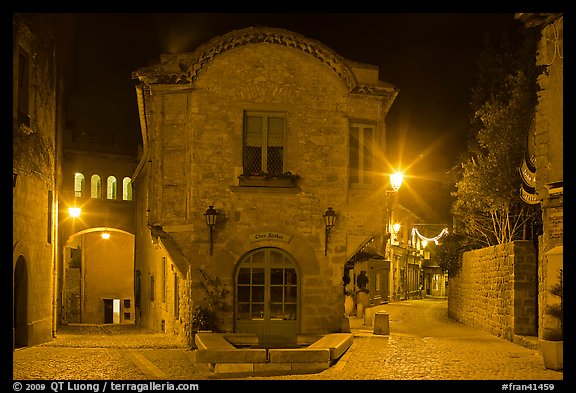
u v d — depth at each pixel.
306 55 20.02
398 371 13.30
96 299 42.88
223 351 13.70
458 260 28.06
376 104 20.39
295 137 19.94
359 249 20.25
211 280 19.42
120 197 37.69
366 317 25.88
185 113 19.70
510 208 22.75
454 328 24.38
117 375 13.43
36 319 20.59
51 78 22.75
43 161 21.38
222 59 19.80
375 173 20.31
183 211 19.53
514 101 21.58
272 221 19.73
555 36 14.25
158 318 28.05
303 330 19.61
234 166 19.67
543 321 15.49
